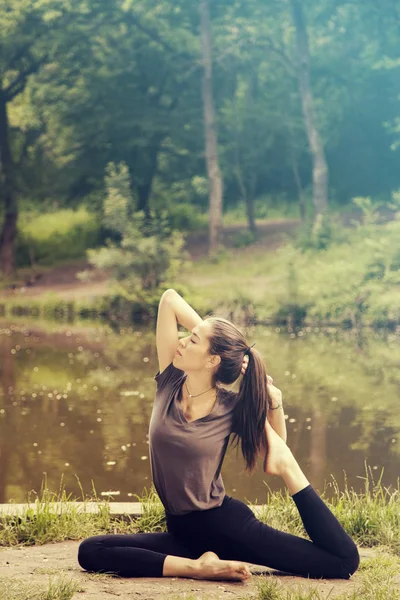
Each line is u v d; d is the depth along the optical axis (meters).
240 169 37.38
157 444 3.89
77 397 12.32
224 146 37.94
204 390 3.95
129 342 20.03
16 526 4.77
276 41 35.88
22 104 39.03
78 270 35.16
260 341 19.50
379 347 18.27
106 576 3.88
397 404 11.45
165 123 36.19
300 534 4.80
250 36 34.72
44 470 8.06
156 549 3.98
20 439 9.44
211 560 3.83
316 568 3.88
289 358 16.33
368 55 36.00
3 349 18.66
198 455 3.86
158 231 27.86
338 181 38.66
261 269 29.56
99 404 11.75
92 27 34.97
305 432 9.72
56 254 37.91
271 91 37.94
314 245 29.47
